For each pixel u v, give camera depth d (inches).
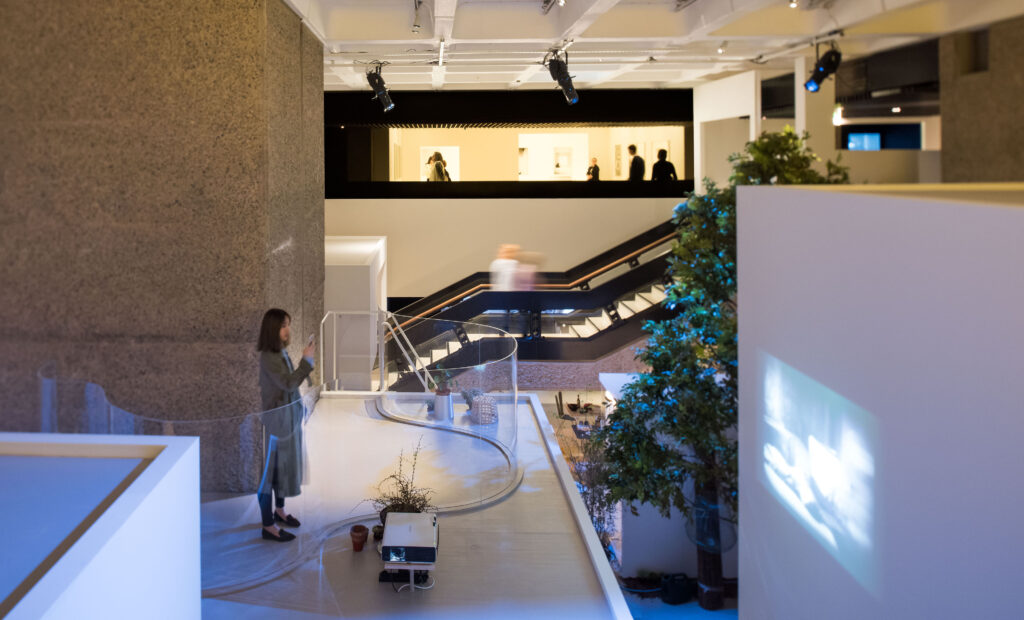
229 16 255.1
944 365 83.6
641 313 570.9
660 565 390.6
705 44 399.2
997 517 72.3
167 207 260.2
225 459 208.4
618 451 358.9
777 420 154.4
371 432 256.5
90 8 254.1
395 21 355.3
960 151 317.4
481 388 264.1
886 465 100.7
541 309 578.6
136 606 70.3
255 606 184.4
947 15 319.0
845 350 115.7
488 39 361.7
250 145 259.0
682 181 626.5
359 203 627.2
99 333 264.2
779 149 351.9
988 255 73.8
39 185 260.2
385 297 590.2
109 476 80.7
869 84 387.2
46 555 64.2
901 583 95.7
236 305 262.2
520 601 188.9
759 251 168.7
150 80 256.5
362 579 197.9
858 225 110.0
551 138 751.7
